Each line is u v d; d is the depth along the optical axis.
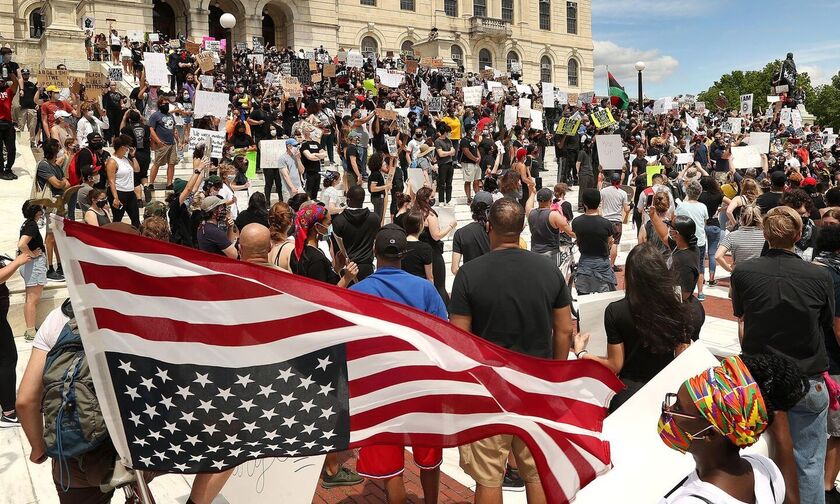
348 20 47.38
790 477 2.69
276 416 2.57
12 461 4.73
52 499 4.24
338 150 17.19
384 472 3.61
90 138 10.18
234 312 2.52
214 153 13.02
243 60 28.64
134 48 24.03
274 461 3.48
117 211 10.13
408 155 15.30
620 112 27.33
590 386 3.12
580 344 3.96
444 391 2.88
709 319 8.58
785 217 3.66
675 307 3.21
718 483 1.98
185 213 9.14
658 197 7.24
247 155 14.71
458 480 4.49
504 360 2.99
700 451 2.03
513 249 3.46
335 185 9.34
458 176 18.73
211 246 7.02
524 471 3.37
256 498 3.50
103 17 36.53
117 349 2.38
